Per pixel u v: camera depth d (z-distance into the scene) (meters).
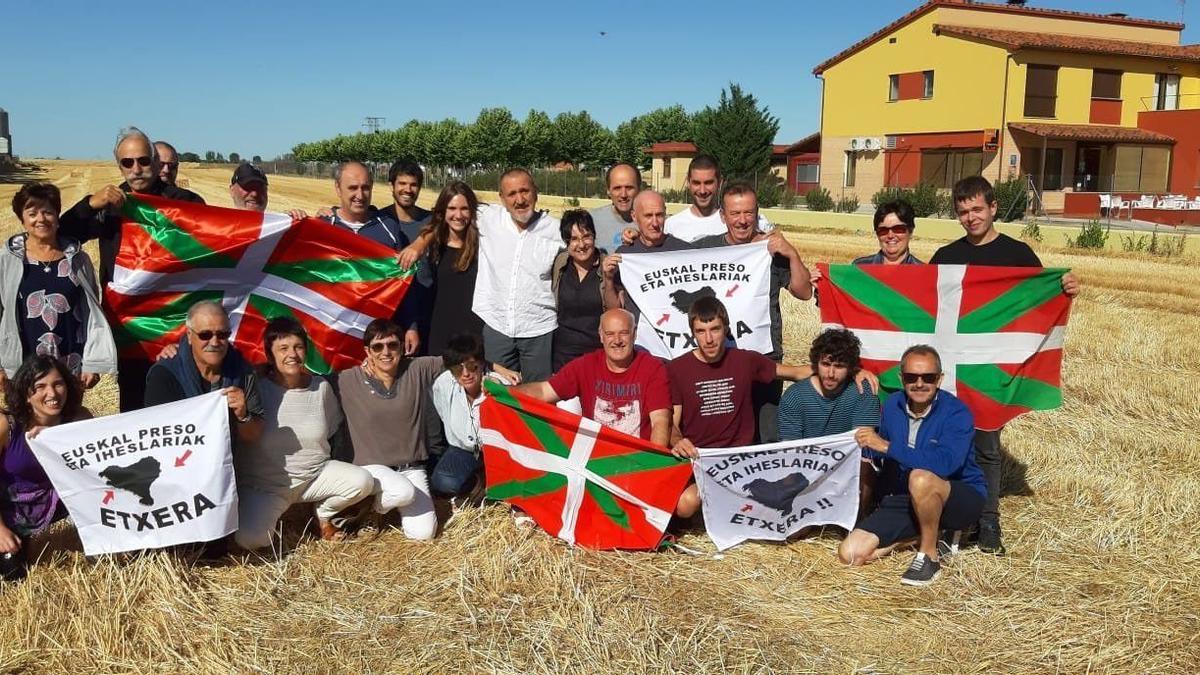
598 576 5.91
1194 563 6.08
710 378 6.51
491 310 7.34
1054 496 7.29
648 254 7.17
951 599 5.65
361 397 6.43
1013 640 5.21
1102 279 19.06
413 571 5.95
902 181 43.28
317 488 6.11
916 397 5.90
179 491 5.65
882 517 6.18
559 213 37.12
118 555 5.77
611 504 6.39
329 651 5.02
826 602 5.65
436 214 7.31
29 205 6.09
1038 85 38.91
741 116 46.81
